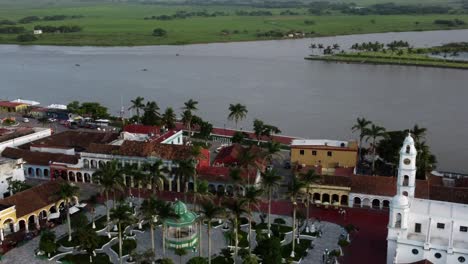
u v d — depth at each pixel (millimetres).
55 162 170000
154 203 117250
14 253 122438
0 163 153375
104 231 132125
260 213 142625
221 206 115562
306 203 141625
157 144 168125
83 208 145500
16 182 150000
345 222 138375
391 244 110812
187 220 122062
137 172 137875
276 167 178750
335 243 127000
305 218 139625
